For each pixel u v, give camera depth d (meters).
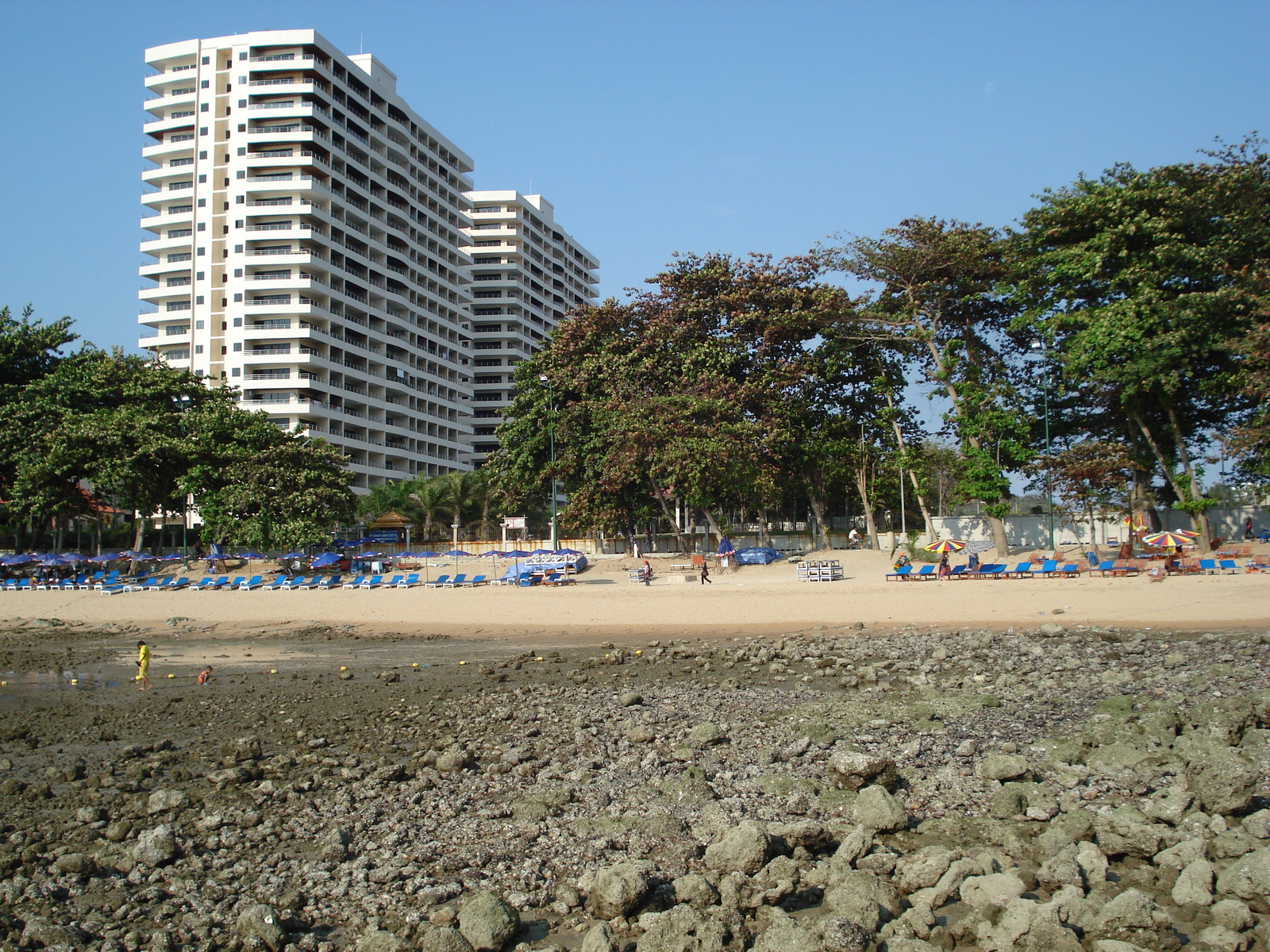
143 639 34.88
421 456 121.00
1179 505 44.78
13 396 62.62
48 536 72.88
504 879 9.32
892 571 46.06
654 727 15.55
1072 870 8.51
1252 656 19.69
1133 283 43.16
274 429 61.94
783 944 7.31
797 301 54.16
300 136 102.94
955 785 11.46
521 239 163.00
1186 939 7.52
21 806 12.26
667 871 9.30
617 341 57.03
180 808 11.89
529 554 52.66
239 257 101.75
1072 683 17.83
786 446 52.50
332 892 9.09
